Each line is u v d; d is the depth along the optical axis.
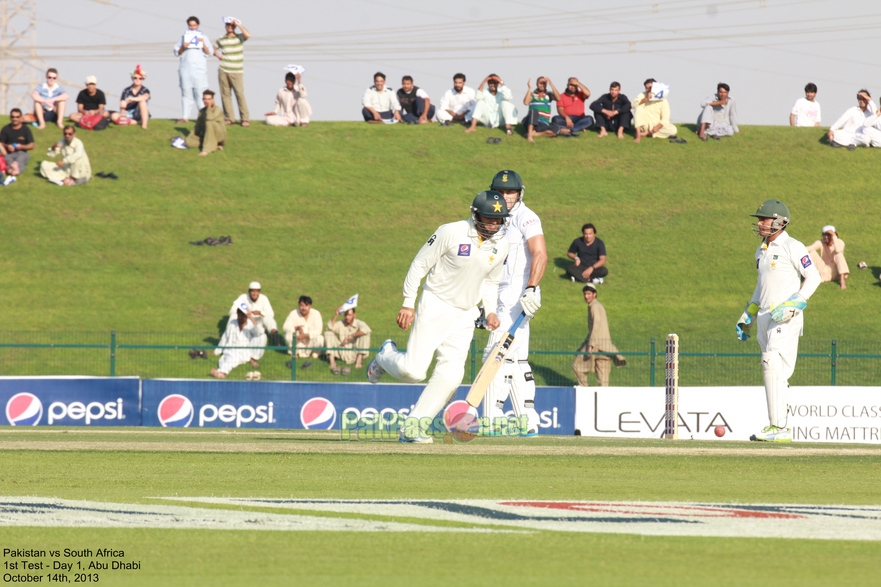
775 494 26.84
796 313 52.44
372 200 118.25
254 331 84.00
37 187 114.06
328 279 102.88
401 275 104.69
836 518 22.03
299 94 134.12
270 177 121.31
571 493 26.42
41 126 124.56
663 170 125.56
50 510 22.28
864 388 71.31
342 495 25.44
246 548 17.94
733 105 133.38
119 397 74.75
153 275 101.62
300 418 75.19
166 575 15.78
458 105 136.62
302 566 16.45
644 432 72.56
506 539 18.94
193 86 127.88
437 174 123.62
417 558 17.11
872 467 34.38
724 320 97.12
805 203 118.12
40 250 103.56
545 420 72.38
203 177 119.75
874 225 113.75
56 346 79.50
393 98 136.62
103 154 122.00
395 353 41.47
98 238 106.81
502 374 50.88
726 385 82.06
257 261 105.38
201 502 23.77
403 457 35.50
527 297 48.41
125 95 130.62
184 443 42.12
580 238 104.94
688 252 110.06
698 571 16.14
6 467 31.80
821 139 133.12
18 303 94.56
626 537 19.20
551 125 131.62
